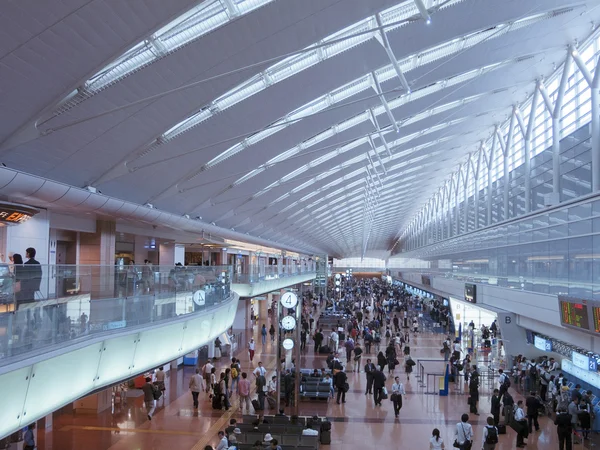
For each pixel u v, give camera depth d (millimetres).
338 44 15523
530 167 27078
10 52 9305
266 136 20625
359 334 35469
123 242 29766
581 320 15062
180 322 13852
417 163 39594
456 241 42344
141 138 14992
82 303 9844
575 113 21312
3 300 7602
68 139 13242
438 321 42875
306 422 15656
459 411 18469
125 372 11445
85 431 15750
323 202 43375
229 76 13578
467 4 14070
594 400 16453
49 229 18781
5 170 12023
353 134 24328
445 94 22609
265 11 11719
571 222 17812
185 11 9883
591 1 16328
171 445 14516
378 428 16484
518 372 21328
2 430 7453
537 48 20172
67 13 8914
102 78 11906
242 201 29609
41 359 8180
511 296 23875
